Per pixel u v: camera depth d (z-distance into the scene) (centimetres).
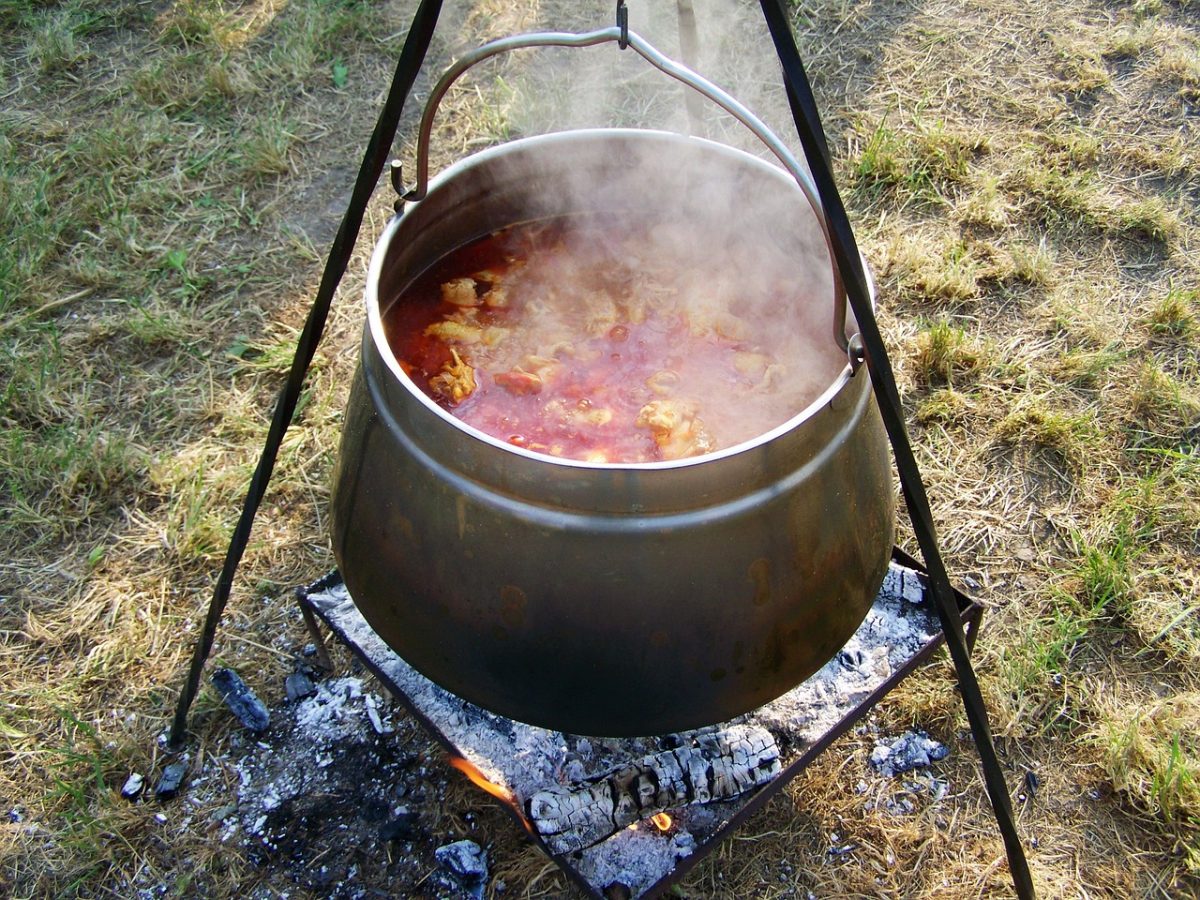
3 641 214
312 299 290
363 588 150
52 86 359
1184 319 276
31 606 220
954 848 187
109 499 240
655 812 168
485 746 176
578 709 141
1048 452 250
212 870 182
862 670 185
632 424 154
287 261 301
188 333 279
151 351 275
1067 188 314
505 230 183
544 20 381
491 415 155
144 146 332
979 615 190
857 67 363
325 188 324
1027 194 317
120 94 356
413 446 133
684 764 168
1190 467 243
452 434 126
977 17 383
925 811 191
